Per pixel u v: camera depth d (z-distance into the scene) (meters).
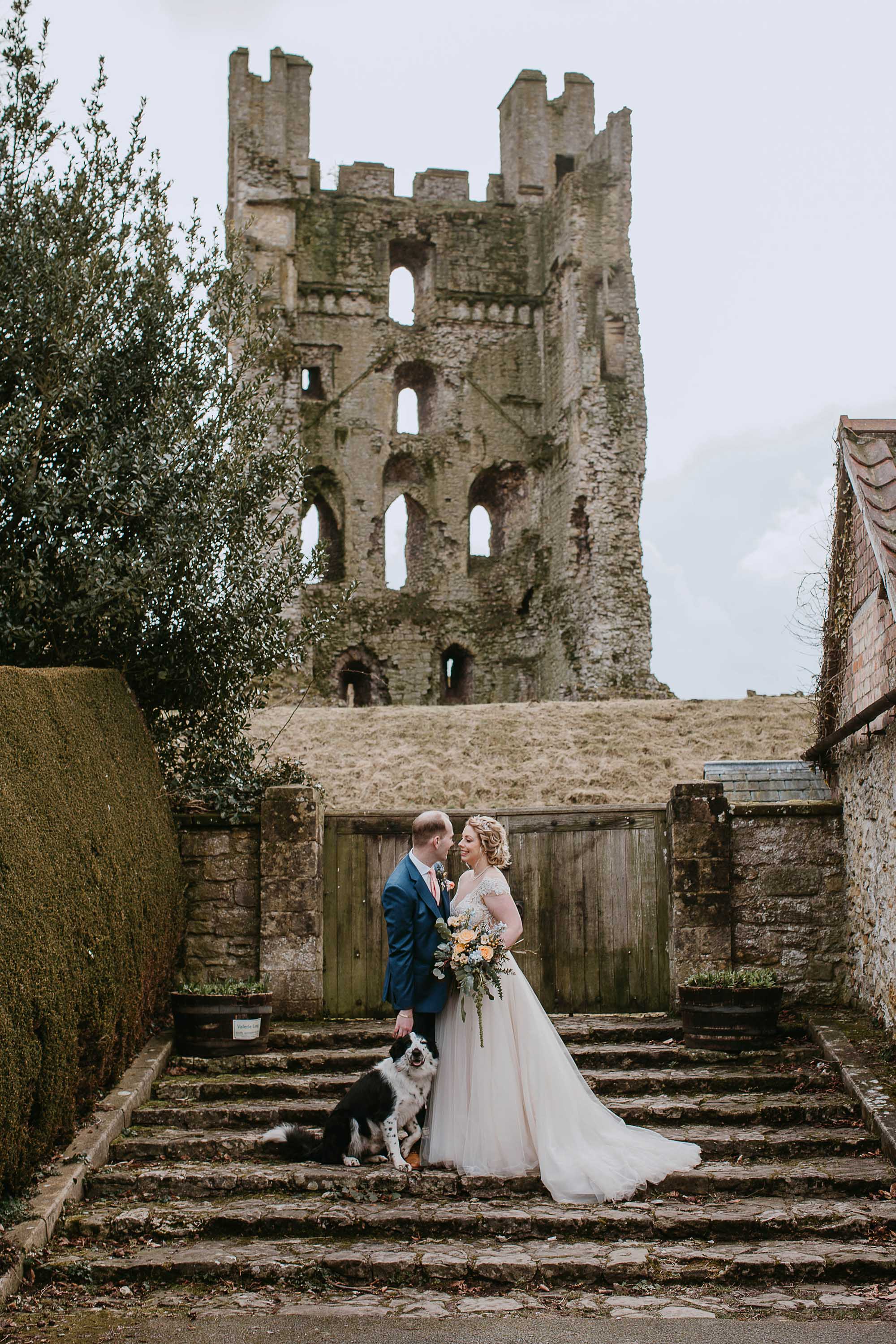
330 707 28.03
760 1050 8.84
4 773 7.03
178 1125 7.94
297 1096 8.38
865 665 9.38
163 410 10.88
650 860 10.48
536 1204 6.78
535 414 40.16
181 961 10.22
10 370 10.57
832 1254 6.07
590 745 23.42
